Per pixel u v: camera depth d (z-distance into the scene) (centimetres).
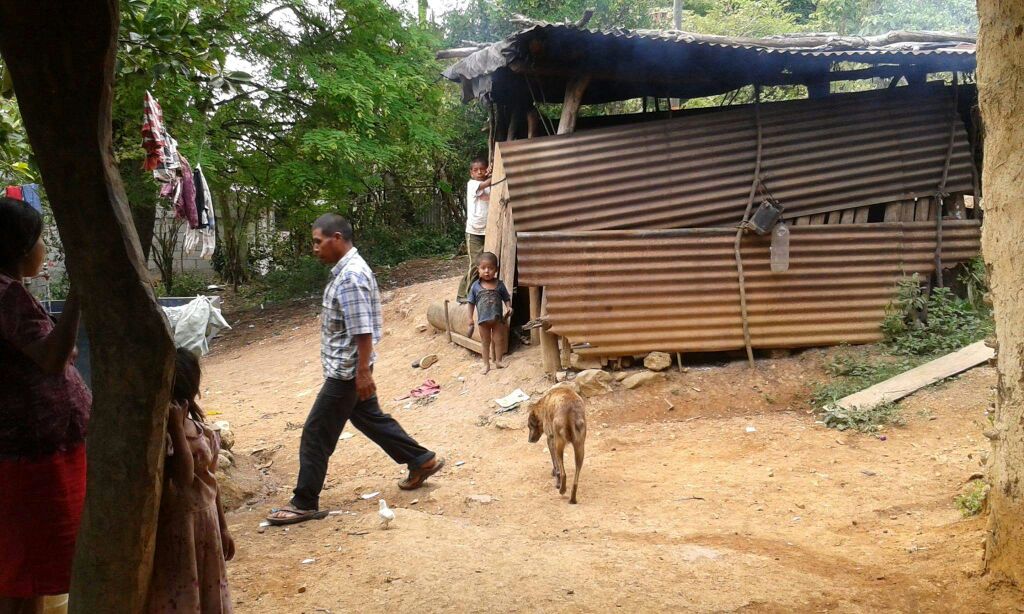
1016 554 397
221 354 1427
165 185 500
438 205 2258
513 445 752
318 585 448
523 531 540
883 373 831
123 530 262
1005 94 410
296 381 1145
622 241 862
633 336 865
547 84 974
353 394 595
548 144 861
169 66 449
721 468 662
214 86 459
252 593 443
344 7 1566
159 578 303
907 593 410
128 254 243
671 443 736
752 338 885
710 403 822
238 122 1628
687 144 887
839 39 852
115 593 266
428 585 438
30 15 207
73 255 242
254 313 1730
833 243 901
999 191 416
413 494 648
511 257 916
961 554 447
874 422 735
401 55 1716
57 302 724
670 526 535
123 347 249
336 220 587
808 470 646
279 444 855
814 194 912
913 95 936
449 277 1683
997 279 416
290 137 1675
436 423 844
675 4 1562
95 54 217
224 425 770
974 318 892
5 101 537
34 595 319
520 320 997
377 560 479
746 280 884
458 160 2095
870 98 924
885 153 928
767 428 753
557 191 863
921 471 629
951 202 958
